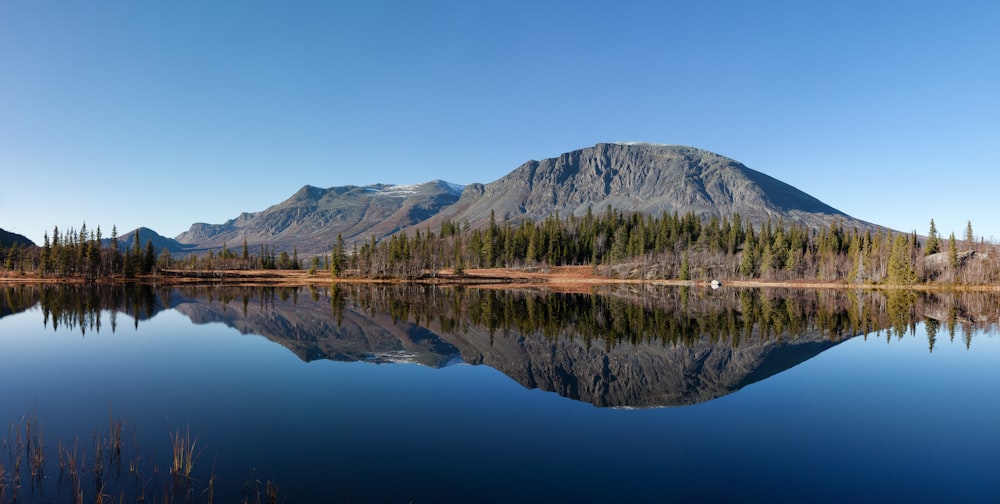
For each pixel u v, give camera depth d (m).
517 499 14.59
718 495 15.21
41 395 26.05
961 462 18.00
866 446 19.52
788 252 152.12
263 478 15.80
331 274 158.25
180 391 26.98
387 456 17.83
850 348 41.88
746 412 23.95
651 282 147.38
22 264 148.75
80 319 58.94
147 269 153.75
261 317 62.25
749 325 56.00
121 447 18.47
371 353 38.94
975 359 37.12
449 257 187.62
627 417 22.94
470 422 21.91
